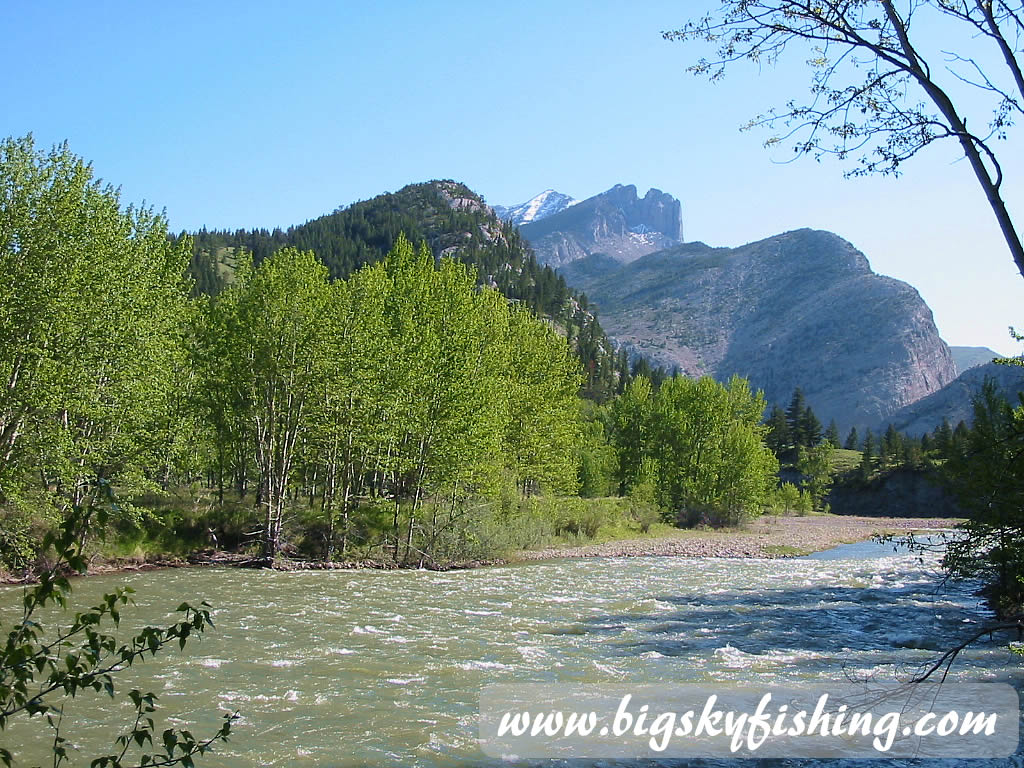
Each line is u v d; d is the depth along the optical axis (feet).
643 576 126.11
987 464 42.73
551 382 181.57
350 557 129.80
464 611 86.63
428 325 138.51
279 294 126.62
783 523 293.84
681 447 264.31
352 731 45.88
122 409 100.32
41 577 17.84
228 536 129.39
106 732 44.06
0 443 90.53
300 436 131.23
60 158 95.45
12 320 89.40
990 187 23.79
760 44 26.53
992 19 23.84
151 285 109.60
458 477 132.98
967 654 69.05
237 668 58.18
